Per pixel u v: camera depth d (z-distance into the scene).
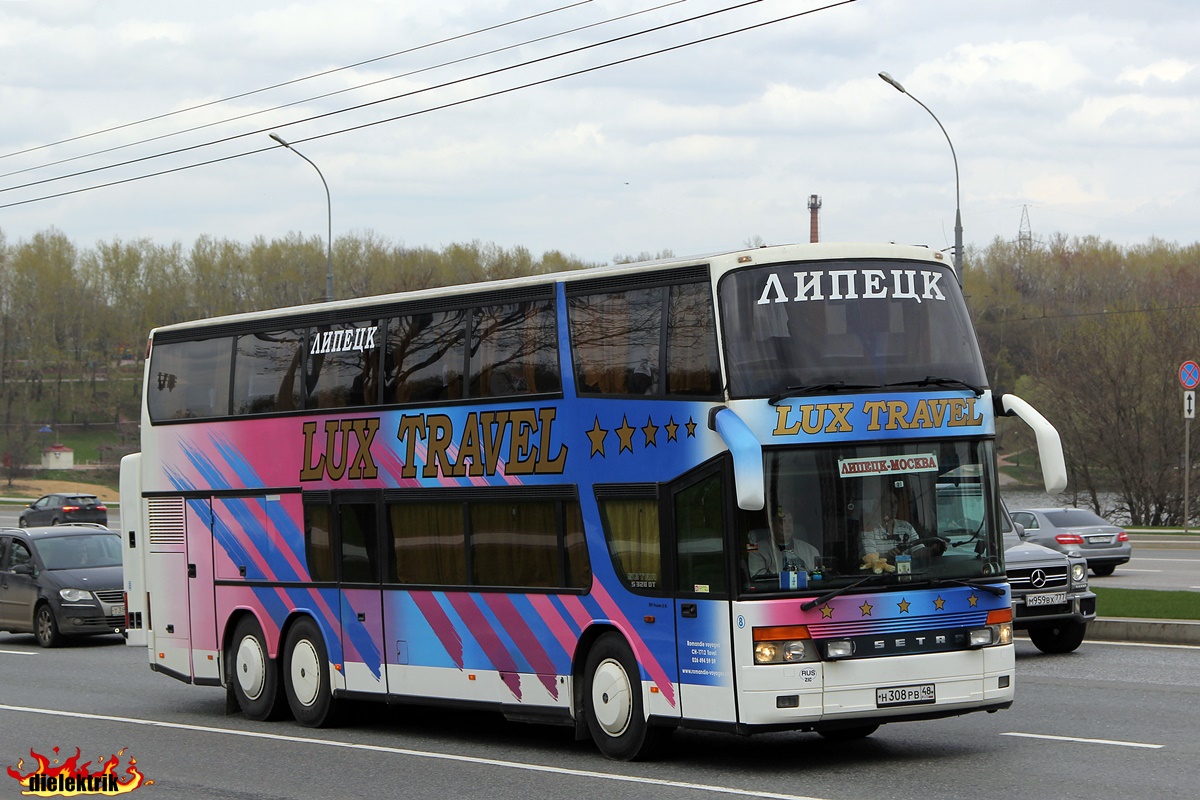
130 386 115.88
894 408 11.23
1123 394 55.75
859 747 12.23
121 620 24.62
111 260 117.56
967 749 11.78
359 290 97.19
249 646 15.90
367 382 14.66
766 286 11.28
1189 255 90.00
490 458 13.24
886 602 10.95
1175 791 9.70
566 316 12.62
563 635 12.47
